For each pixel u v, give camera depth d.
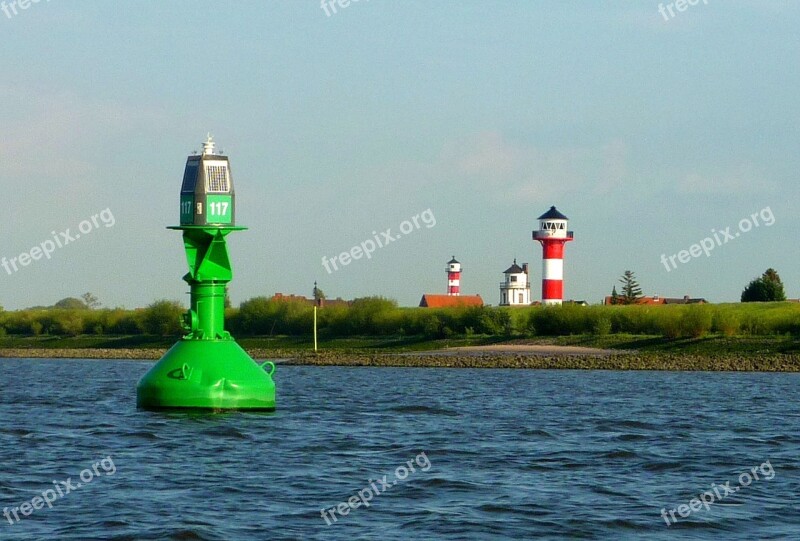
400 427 57.72
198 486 38.03
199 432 49.84
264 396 56.44
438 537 31.62
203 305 55.38
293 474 40.69
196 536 31.09
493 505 35.91
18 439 49.19
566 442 52.12
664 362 170.50
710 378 134.50
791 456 47.84
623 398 89.62
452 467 43.28
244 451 45.50
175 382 54.97
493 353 195.00
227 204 53.69
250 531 31.95
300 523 33.09
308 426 55.03
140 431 50.00
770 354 180.50
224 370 55.38
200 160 53.38
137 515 33.59
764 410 76.25
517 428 58.50
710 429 60.22
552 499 37.06
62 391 89.56
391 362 182.38
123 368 160.50
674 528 33.19
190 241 54.31
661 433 57.34
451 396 88.88
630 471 43.19
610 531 32.75
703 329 197.50
